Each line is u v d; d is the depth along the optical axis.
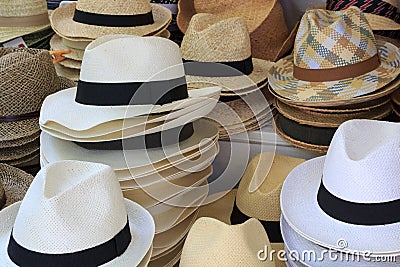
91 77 1.10
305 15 1.35
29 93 1.36
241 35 1.39
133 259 0.94
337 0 1.54
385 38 1.51
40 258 0.88
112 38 1.14
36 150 1.41
